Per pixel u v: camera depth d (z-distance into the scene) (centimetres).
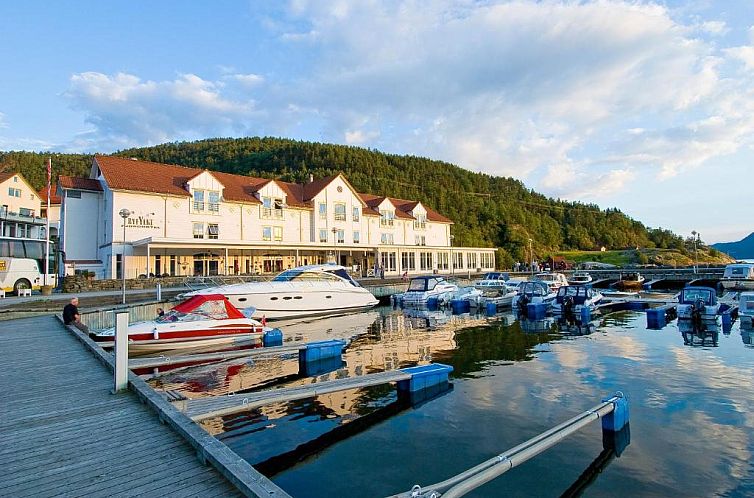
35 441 574
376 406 968
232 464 472
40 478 472
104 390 815
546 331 1961
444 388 1086
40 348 1226
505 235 10519
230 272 4062
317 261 4697
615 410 796
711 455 723
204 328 1543
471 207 11450
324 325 2178
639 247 13338
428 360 1407
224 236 4069
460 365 1327
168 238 3441
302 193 5012
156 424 638
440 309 2864
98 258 3759
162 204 3725
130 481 463
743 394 1023
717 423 852
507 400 999
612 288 4909
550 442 645
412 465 705
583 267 7744
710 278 4644
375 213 5331
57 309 2038
